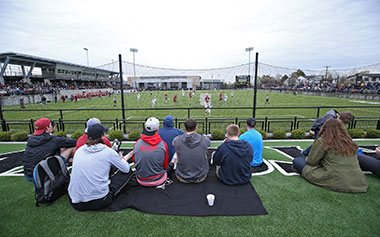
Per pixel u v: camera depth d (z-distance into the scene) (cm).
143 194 272
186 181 298
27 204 260
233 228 212
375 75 3872
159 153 278
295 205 252
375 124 930
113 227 215
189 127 285
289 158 447
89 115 1455
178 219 226
